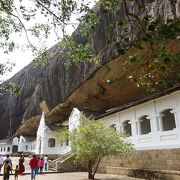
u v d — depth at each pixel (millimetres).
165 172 15477
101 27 24734
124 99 29328
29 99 58688
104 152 17453
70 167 24875
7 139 65812
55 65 39312
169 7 15852
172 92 16734
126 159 20500
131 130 21406
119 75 24531
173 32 3711
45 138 39781
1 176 21172
